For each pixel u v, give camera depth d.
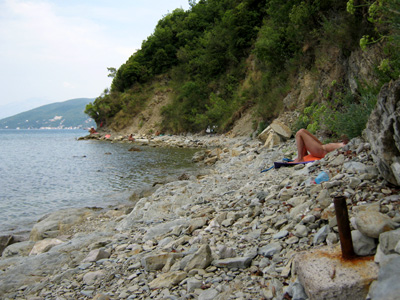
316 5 16.17
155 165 17.62
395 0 5.80
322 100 14.02
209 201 7.09
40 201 10.92
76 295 3.71
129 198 10.59
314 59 17.91
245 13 38.06
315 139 7.72
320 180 5.11
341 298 2.29
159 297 3.21
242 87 34.06
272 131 15.80
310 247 3.40
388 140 3.68
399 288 1.92
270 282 2.98
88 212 8.77
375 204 3.43
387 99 3.57
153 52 62.41
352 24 11.09
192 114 41.06
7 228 8.16
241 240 4.14
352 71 11.30
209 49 43.00
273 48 23.33
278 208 4.87
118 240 5.61
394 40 6.39
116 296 3.47
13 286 4.27
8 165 21.91
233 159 14.80
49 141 63.19
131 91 59.78
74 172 17.23
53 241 6.32
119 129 56.97
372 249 2.64
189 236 4.96
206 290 3.09
